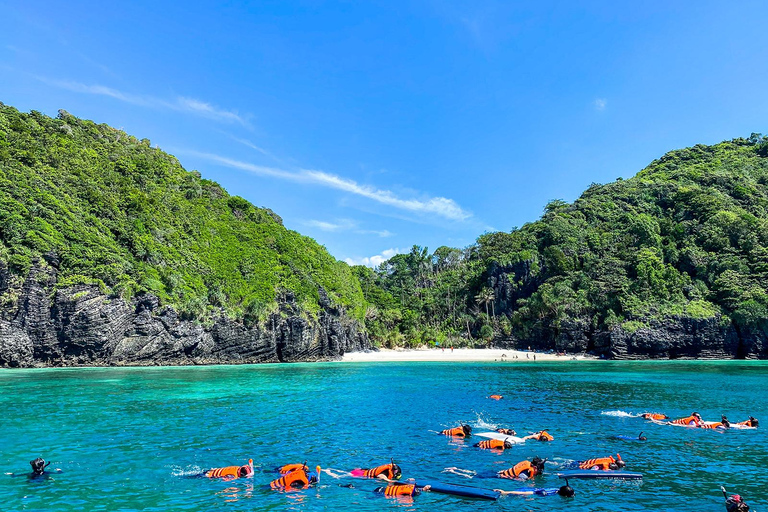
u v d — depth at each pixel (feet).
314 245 324.80
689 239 314.55
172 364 196.44
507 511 40.11
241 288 232.73
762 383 137.69
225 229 270.87
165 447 59.47
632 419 80.69
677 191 371.35
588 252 334.44
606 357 269.23
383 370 188.65
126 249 202.08
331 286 288.92
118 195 227.61
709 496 43.55
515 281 352.69
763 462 54.54
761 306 250.98
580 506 41.29
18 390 109.40
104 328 174.81
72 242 182.70
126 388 115.14
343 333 270.26
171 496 42.65
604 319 278.87
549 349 302.45
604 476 49.37
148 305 190.60
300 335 238.07
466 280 406.21
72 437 63.87
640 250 308.40
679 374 167.84
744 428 73.31
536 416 83.46
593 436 67.77
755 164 430.61
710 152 504.43
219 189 314.96
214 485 45.85
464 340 342.23
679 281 285.23
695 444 63.05
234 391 114.52
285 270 266.16
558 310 294.66
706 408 92.89
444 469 52.08
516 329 324.39
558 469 51.90
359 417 81.51
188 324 200.85
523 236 401.08
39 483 45.52
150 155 299.79
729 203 342.85
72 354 172.24
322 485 46.50
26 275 165.78
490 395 110.63
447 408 91.61
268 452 57.98
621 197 407.64
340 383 136.36
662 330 260.83
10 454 55.47
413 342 338.54
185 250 231.71
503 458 56.49
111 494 42.83
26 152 200.95
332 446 61.26
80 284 173.58
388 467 49.62
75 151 236.02
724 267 280.31
